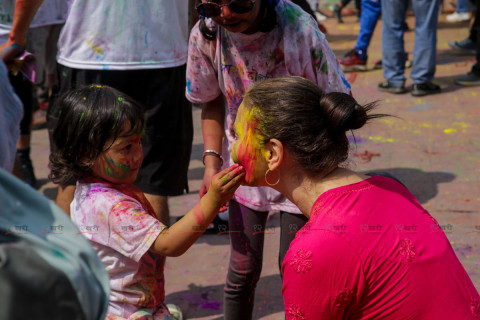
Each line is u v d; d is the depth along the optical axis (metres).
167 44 2.75
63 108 1.91
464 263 2.92
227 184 1.74
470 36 7.24
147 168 2.78
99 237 1.85
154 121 2.75
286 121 1.56
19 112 1.14
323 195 1.58
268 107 1.59
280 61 2.12
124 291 1.92
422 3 5.36
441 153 4.38
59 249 1.01
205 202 1.79
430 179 3.96
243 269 2.37
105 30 2.69
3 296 0.91
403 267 1.47
